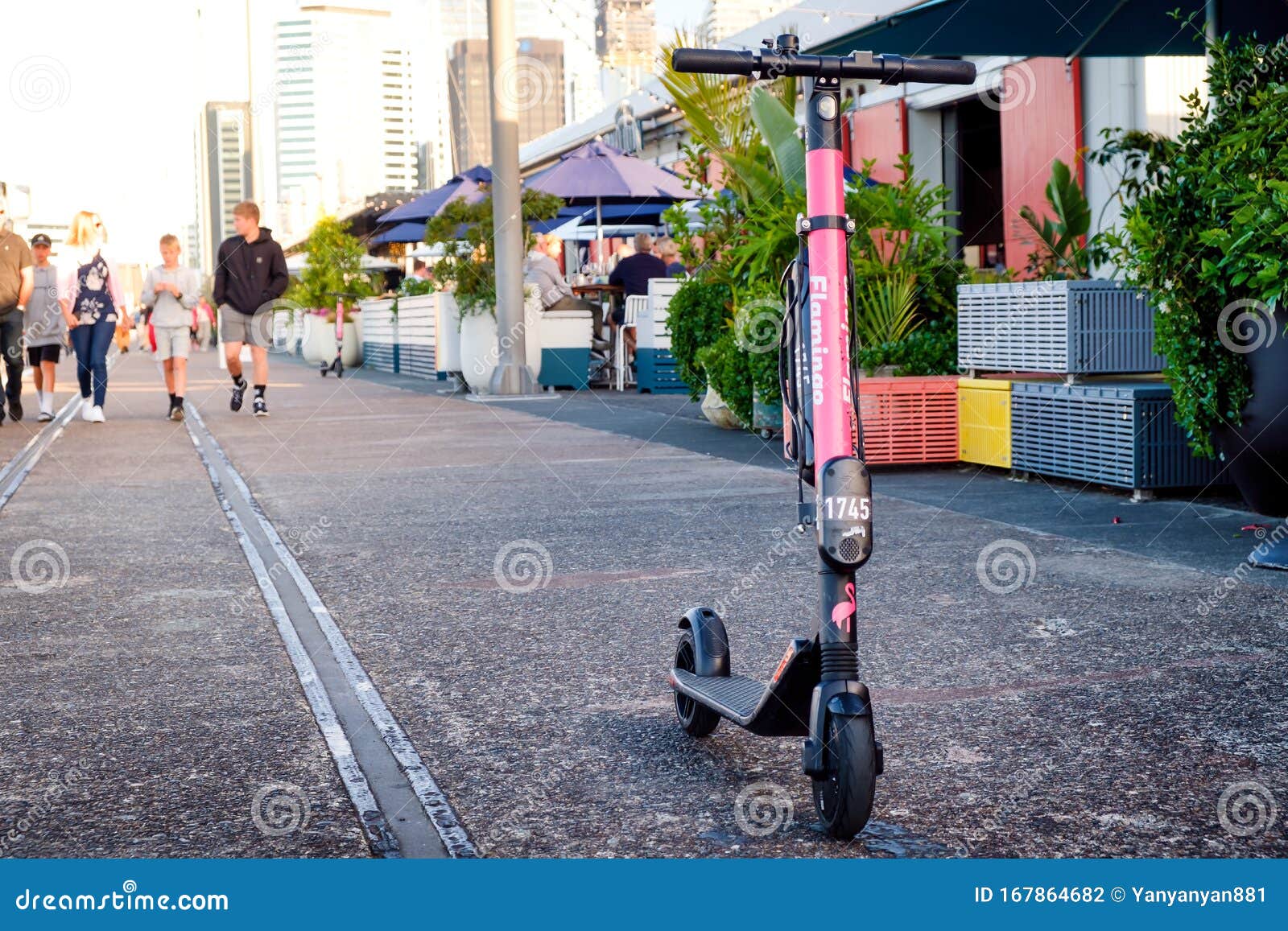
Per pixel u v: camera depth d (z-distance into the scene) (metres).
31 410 13.66
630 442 9.51
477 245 15.01
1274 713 3.07
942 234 8.76
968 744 2.89
